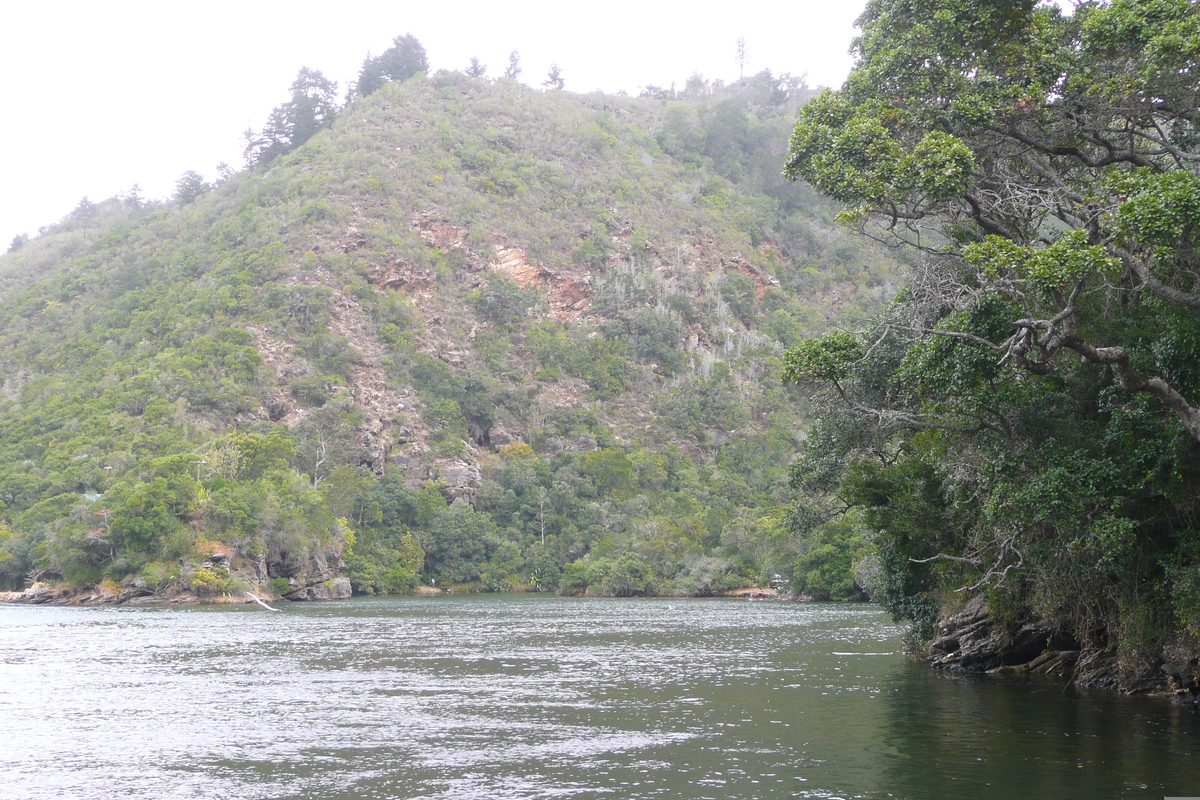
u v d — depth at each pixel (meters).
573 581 117.69
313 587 109.19
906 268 32.06
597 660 40.66
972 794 16.55
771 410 174.75
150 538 97.81
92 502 104.69
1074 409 23.95
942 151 23.02
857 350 26.58
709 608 85.31
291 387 145.38
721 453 162.50
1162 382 20.20
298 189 190.75
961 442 28.25
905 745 21.08
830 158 25.12
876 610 80.12
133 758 20.72
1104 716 24.05
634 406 175.38
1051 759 19.19
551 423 164.62
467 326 179.88
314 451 132.62
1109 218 20.89
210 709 27.58
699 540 124.00
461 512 134.38
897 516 32.94
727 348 190.12
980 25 24.80
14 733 23.84
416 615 75.94
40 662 40.78
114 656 43.22
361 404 149.50
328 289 163.75
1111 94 23.14
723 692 30.36
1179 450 21.73
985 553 29.30
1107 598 27.06
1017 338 20.92
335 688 32.00
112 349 158.25
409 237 187.75
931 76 26.14
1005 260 20.84
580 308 194.12
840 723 24.19
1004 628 33.75
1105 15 23.11
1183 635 23.73
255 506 104.75
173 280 175.00
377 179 195.25
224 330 149.38
